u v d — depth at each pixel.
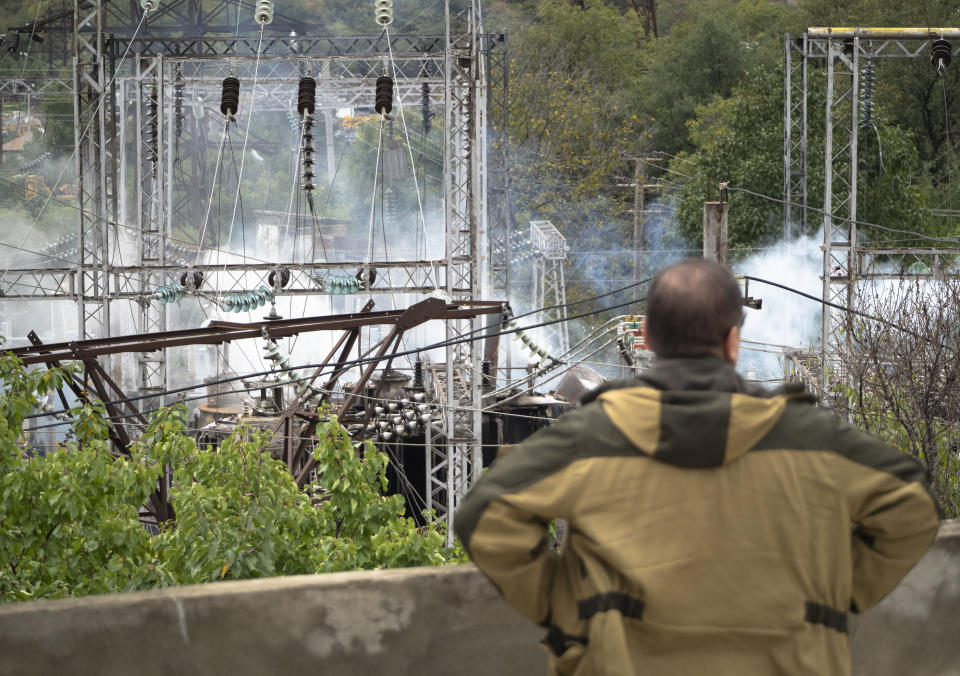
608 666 1.94
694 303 2.03
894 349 14.46
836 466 2.01
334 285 24.45
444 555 9.51
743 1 78.31
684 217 49.28
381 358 16.95
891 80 61.19
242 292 24.77
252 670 3.10
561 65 70.81
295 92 38.38
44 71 65.56
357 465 10.77
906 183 43.69
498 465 2.08
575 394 30.70
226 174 61.66
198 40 31.67
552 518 2.05
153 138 29.12
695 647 1.94
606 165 63.94
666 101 70.81
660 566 1.94
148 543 9.85
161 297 24.84
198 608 3.07
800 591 1.96
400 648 3.20
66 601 3.02
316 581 3.15
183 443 10.06
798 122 43.97
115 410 16.23
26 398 10.53
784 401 2.03
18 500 9.27
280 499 9.76
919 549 2.09
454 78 25.59
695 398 1.96
